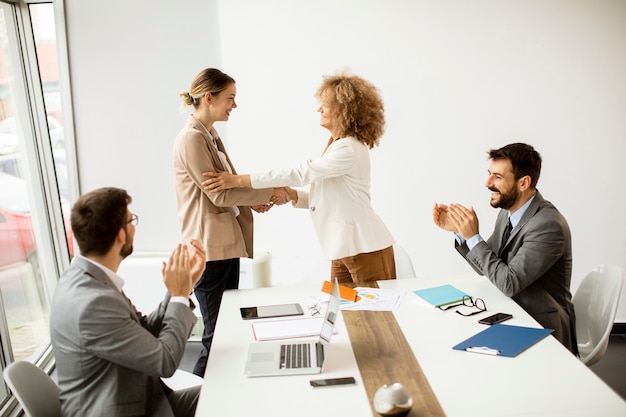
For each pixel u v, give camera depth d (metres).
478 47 3.61
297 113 3.73
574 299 2.63
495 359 1.88
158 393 1.91
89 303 1.71
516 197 2.48
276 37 3.64
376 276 2.78
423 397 1.65
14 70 3.64
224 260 2.83
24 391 1.78
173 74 3.74
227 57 3.67
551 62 3.60
